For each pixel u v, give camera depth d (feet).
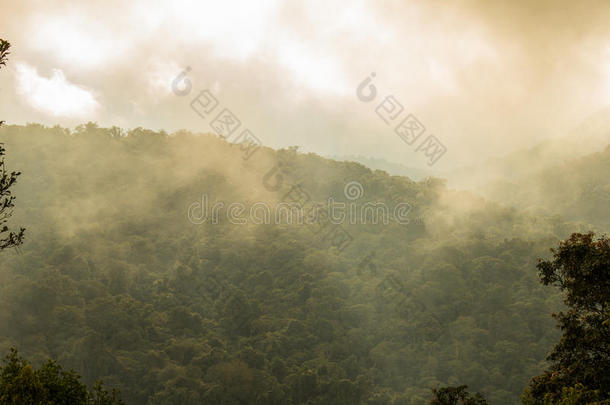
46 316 352.08
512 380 350.64
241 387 313.12
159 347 363.56
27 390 66.13
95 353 315.17
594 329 72.13
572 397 61.98
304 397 328.70
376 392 345.72
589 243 74.08
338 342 403.54
